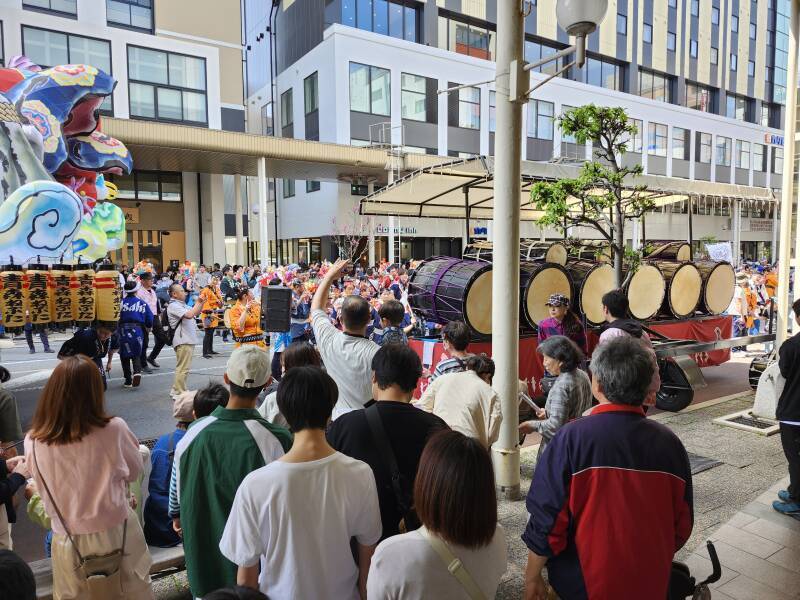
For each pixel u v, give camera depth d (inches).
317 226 1112.8
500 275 172.6
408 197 416.5
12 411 131.0
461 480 61.2
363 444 94.6
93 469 96.2
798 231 272.4
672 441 80.7
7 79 243.0
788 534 157.5
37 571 121.2
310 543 75.5
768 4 1649.9
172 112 877.8
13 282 212.1
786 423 166.9
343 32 948.0
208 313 476.1
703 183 401.4
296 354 135.9
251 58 1433.3
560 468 80.4
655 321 357.4
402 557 62.0
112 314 261.3
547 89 1147.9
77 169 274.8
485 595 64.1
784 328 285.1
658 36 1370.6
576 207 388.5
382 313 202.8
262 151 748.6
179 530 102.7
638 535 76.7
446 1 1060.5
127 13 865.5
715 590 130.6
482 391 142.3
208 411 117.6
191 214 983.6
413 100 1021.8
